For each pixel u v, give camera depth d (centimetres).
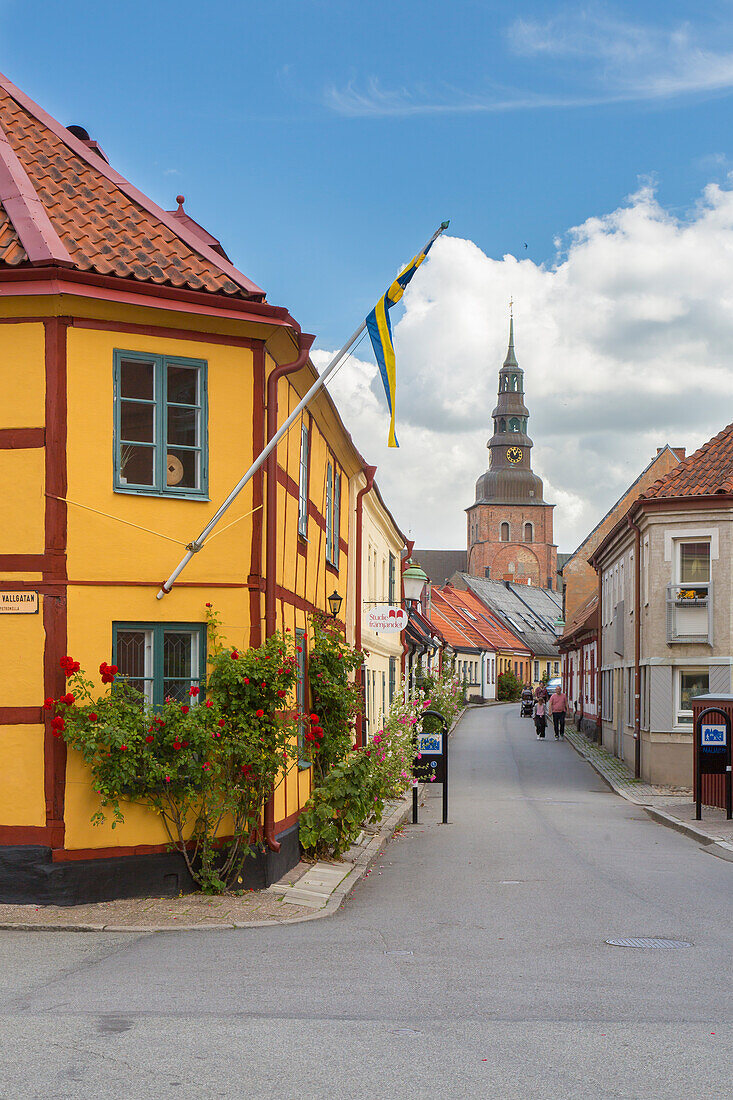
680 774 2806
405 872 1484
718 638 2755
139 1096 561
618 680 3678
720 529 2756
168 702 1219
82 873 1149
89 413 1181
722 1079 601
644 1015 741
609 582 3972
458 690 6069
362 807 1541
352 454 2064
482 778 3138
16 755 1154
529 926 1095
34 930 1045
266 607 1292
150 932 1041
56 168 1373
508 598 11788
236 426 1266
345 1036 677
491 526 15588
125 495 1199
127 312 1195
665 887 1352
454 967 897
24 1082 579
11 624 1162
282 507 1401
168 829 1202
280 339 1316
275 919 1106
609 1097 571
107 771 1144
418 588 2720
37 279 1151
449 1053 645
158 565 1216
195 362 1243
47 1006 738
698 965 913
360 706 1658
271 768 1227
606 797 2664
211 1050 640
